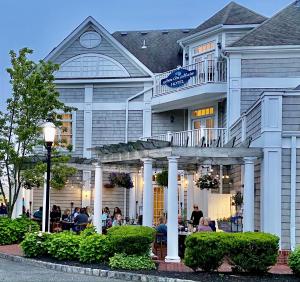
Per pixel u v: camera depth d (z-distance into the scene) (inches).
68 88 1079.0
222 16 993.5
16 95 826.2
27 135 807.1
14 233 773.9
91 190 1069.1
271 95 609.6
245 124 731.4
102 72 1066.1
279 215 598.9
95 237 578.9
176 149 598.9
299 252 493.7
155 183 1018.7
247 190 611.5
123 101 1063.6
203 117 987.9
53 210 933.2
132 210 997.2
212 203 812.6
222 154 610.2
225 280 463.8
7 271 536.1
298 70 858.1
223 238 494.3
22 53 836.6
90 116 1068.5
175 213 590.6
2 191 837.2
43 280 478.9
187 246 506.9
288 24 892.0
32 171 810.2
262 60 866.8
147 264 531.8
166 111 1048.8
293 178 601.9
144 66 1050.1
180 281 464.4
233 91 868.0
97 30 1071.0
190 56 1028.5
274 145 604.4
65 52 1079.0
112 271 513.7
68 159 828.0
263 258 487.8
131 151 658.8
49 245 618.5
